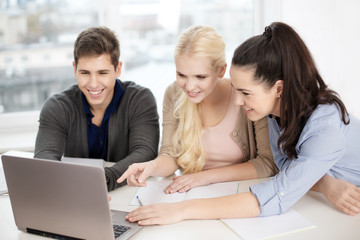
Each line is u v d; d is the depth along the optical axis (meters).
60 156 1.49
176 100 1.50
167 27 2.25
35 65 2.20
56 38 2.19
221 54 1.28
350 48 2.09
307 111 1.09
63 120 1.54
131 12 2.21
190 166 1.44
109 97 1.55
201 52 1.21
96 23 2.20
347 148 1.17
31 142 1.99
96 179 0.89
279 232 1.00
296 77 1.05
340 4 2.03
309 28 2.04
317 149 1.05
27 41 2.16
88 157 1.60
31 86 2.22
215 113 1.46
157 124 1.59
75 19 2.18
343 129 1.12
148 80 2.30
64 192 0.94
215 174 1.33
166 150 1.47
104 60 1.40
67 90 1.63
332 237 0.97
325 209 1.12
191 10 2.24
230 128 1.45
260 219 1.07
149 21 2.23
